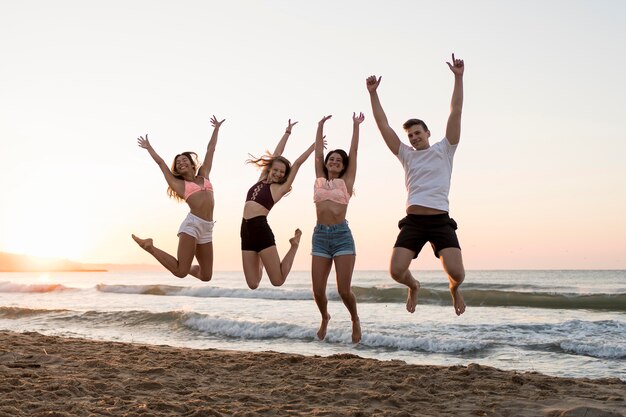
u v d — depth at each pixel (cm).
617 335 1388
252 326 1519
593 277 6488
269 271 710
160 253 739
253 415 567
